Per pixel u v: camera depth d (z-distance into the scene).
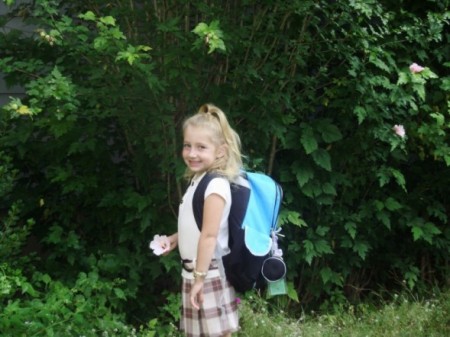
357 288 4.82
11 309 3.05
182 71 3.68
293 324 4.15
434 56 4.69
